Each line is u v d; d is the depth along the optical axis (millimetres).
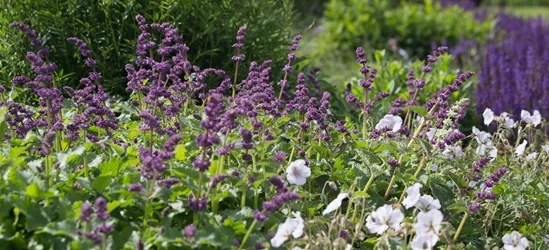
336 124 5348
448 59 9586
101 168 4559
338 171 5035
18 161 4184
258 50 7477
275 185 4289
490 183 4977
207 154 4711
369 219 4391
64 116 5516
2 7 6781
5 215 3998
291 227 4141
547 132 7758
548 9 30859
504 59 9734
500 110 8312
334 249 4082
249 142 4238
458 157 5824
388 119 5418
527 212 5379
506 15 17094
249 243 4156
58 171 4488
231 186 4535
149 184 4336
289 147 5309
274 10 8102
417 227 4254
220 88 5543
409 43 14586
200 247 4020
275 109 5070
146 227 4102
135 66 7000
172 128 4895
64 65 6930
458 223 5039
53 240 3918
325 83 8133
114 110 5879
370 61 12641
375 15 14766
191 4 7164
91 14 6938
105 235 3627
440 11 16391
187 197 4391
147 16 7035
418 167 5090
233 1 7363
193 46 7312
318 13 17953
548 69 9062
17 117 4883
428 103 5727
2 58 6711
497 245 5000
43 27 6848
